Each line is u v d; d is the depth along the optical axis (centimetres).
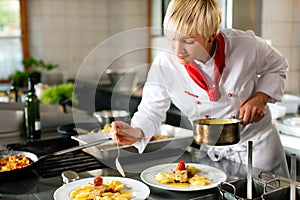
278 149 191
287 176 194
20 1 531
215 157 182
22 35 538
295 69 311
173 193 139
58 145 200
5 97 325
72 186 142
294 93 313
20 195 140
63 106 292
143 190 138
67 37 561
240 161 181
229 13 256
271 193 127
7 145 199
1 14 525
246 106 165
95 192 132
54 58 559
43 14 545
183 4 140
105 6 574
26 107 216
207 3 141
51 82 489
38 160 160
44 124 241
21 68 545
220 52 161
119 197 129
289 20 296
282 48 300
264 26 285
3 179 150
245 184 141
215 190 141
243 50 171
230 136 138
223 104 167
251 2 263
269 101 181
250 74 175
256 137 187
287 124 235
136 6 527
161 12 468
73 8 559
